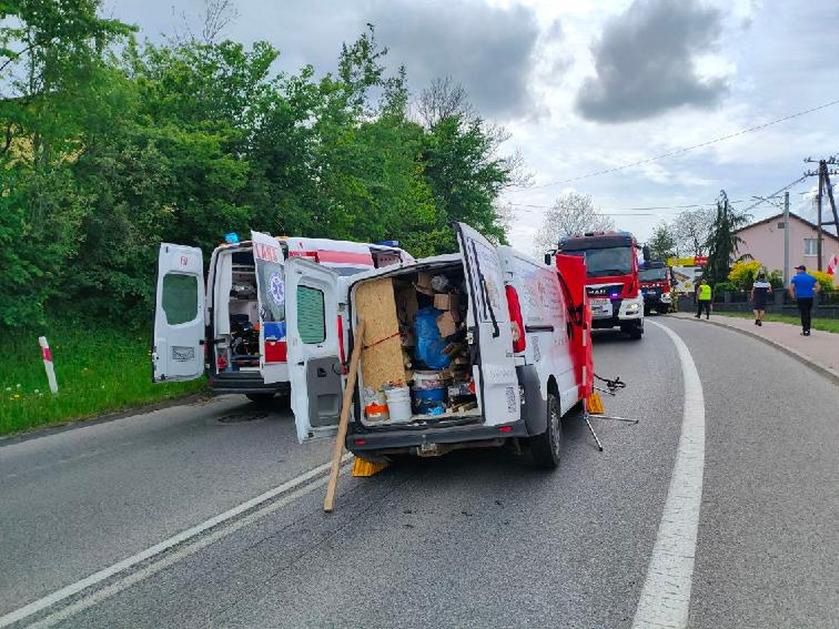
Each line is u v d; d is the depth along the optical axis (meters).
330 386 6.43
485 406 5.87
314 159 20.39
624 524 5.07
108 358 14.58
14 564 4.96
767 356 14.57
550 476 6.44
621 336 21.02
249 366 11.38
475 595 4.06
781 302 32.72
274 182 19.70
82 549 5.20
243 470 7.36
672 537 4.77
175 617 4.01
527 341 6.25
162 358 10.62
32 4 13.73
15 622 4.06
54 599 4.34
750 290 41.94
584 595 3.98
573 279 8.52
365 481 6.69
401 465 7.21
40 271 13.27
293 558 4.81
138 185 15.79
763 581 4.04
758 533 4.76
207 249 17.98
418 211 30.62
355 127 25.45
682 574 4.18
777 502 5.36
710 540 4.69
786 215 46.81
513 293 6.23
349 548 4.94
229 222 17.58
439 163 41.00
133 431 9.90
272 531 5.39
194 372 11.12
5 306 13.27
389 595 4.12
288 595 4.21
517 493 6.00
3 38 13.87
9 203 12.89
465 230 5.79
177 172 16.70
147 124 17.38
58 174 14.06
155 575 4.64
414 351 6.60
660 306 37.78
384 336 6.43
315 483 6.70
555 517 5.32
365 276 6.45
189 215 17.30
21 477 7.54
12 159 14.73
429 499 5.99
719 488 5.78
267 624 3.85
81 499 6.55
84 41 14.39
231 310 11.72
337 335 6.44
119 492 6.73
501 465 6.97
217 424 10.24
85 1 14.21
